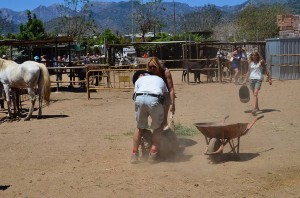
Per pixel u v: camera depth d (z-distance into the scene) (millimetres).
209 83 24859
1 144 9984
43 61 26828
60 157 8484
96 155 8477
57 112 15125
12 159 8539
